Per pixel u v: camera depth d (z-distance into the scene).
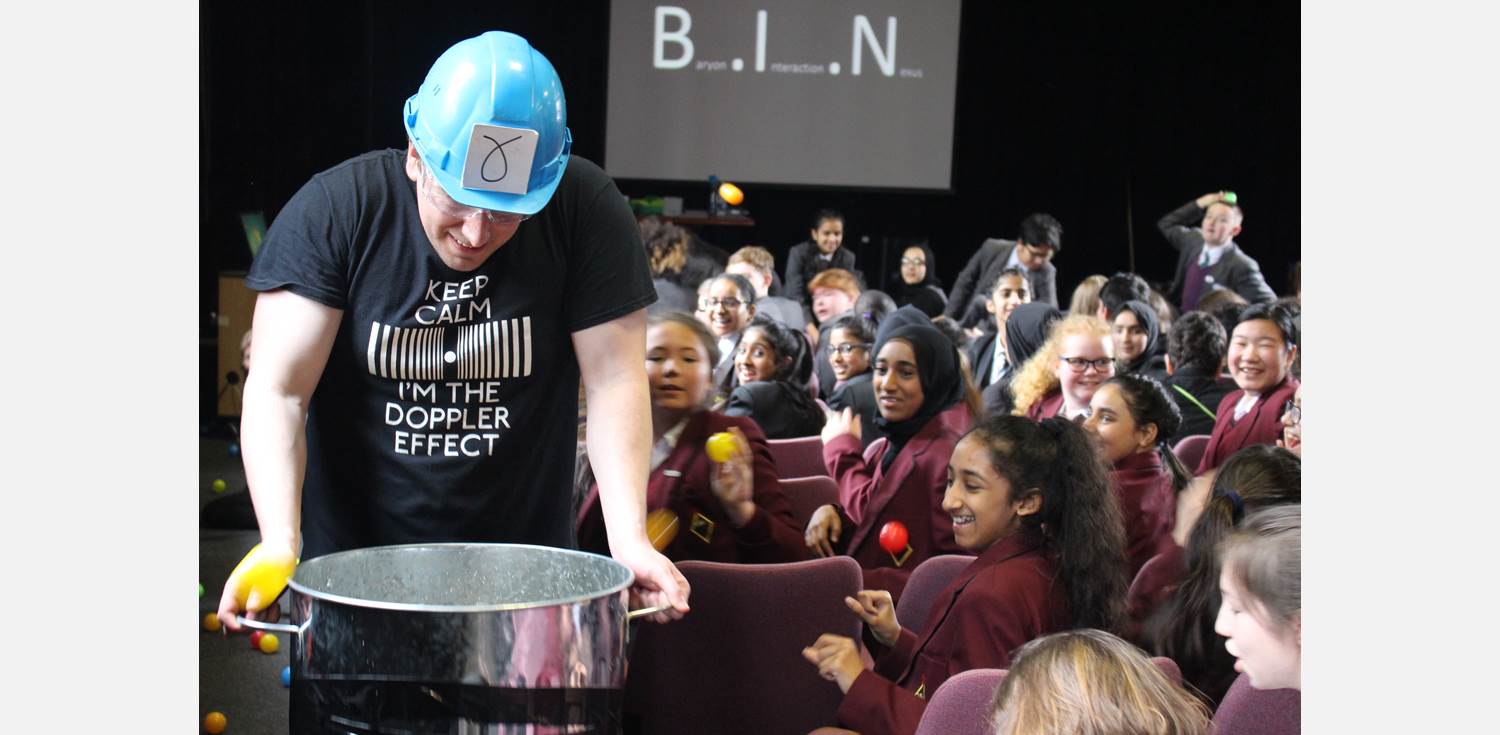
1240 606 1.98
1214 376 3.69
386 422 1.67
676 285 4.45
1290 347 3.47
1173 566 2.53
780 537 2.72
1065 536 2.38
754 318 3.66
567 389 1.73
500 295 1.62
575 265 1.66
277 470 1.52
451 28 6.00
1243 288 5.55
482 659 1.25
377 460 1.68
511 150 1.45
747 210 6.55
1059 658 1.61
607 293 1.66
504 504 1.71
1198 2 6.89
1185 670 2.33
